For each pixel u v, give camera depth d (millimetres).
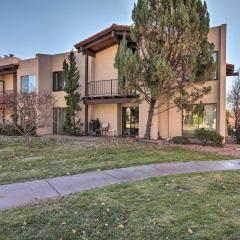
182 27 13656
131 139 17016
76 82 22000
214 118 17391
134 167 9445
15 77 28781
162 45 14266
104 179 8062
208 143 15781
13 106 17891
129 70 14039
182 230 4766
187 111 15719
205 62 14562
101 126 22047
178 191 6766
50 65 25016
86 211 5578
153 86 14227
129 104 21125
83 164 9883
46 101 17531
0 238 4551
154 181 7660
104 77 22062
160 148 13336
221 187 7109
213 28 17281
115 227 4898
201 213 5449
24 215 5438
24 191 7031
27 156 11680
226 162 10586
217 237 4539
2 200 6402
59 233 4699
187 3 14148
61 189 7172
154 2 14461
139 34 14703
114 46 21469
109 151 12273
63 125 23797
